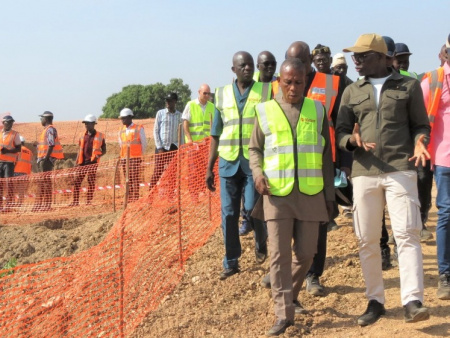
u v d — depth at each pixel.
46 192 15.20
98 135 15.01
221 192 7.31
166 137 12.62
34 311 6.93
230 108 7.17
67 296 7.26
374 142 5.64
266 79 7.87
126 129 13.95
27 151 16.47
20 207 15.07
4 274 9.79
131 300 7.04
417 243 5.53
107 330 6.45
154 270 7.78
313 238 5.71
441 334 5.44
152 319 6.53
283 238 5.63
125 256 7.81
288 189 5.61
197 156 9.94
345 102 5.92
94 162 14.97
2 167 15.48
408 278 5.45
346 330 5.75
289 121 5.75
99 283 7.34
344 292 6.63
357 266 7.26
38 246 11.63
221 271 7.55
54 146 16.19
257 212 5.88
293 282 5.93
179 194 8.01
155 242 8.59
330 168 5.85
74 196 14.91
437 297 6.20
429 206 8.28
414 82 5.68
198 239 8.77
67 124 39.12
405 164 5.57
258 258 7.50
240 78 7.19
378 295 5.83
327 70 7.49
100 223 12.31
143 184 13.43
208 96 11.98
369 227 5.72
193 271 7.70
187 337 6.02
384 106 5.64
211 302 6.78
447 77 6.14
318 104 5.87
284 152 5.68
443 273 6.20
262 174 5.70
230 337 5.93
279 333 5.63
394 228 5.55
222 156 7.20
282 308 5.67
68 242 11.61
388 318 5.84
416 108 5.65
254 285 7.05
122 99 63.59
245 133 7.10
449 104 6.12
